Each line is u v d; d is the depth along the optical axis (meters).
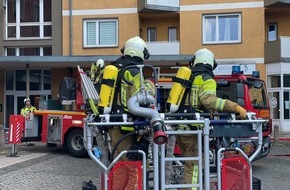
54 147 15.16
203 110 4.95
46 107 13.88
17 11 25.28
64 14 24.22
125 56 4.80
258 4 22.92
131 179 4.29
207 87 4.82
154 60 20.45
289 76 22.34
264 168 10.90
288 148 15.13
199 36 23.33
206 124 4.37
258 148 4.55
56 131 12.95
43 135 13.10
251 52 22.97
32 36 25.16
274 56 22.36
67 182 8.73
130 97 4.54
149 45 23.31
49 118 13.03
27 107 13.82
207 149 4.39
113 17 23.95
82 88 10.25
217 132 4.52
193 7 23.42
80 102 12.35
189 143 4.76
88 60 20.89
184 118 4.59
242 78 9.86
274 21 24.16
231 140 4.61
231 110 4.62
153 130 4.13
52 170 10.18
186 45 23.39
